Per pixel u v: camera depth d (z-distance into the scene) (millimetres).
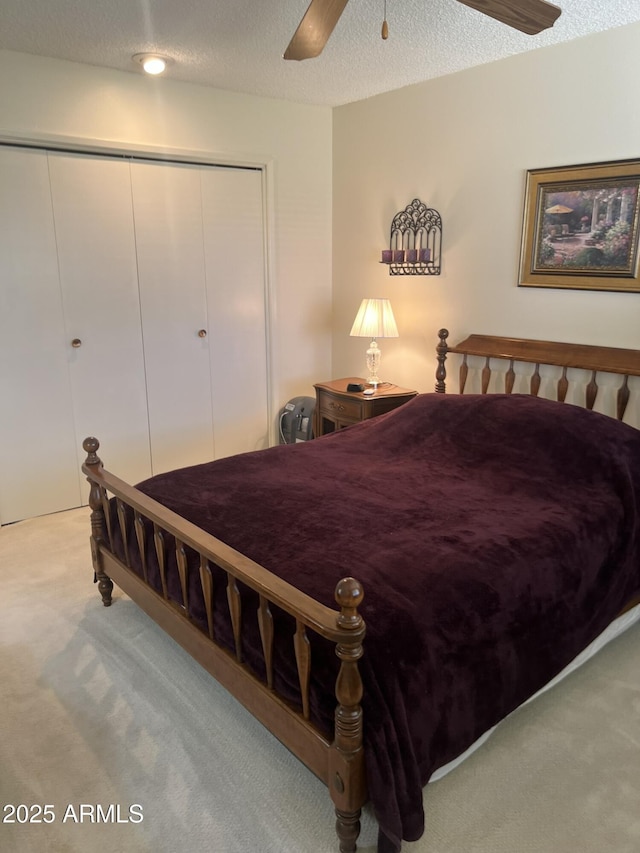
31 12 2496
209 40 2816
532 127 3031
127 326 3662
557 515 2178
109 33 2729
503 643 1754
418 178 3637
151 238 3646
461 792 1735
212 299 3961
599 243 2854
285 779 1789
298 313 4320
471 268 3438
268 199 3996
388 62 3137
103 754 1883
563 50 2842
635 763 1833
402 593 1700
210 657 1933
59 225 3324
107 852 1582
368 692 1480
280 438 4402
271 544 1995
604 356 2852
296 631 1529
